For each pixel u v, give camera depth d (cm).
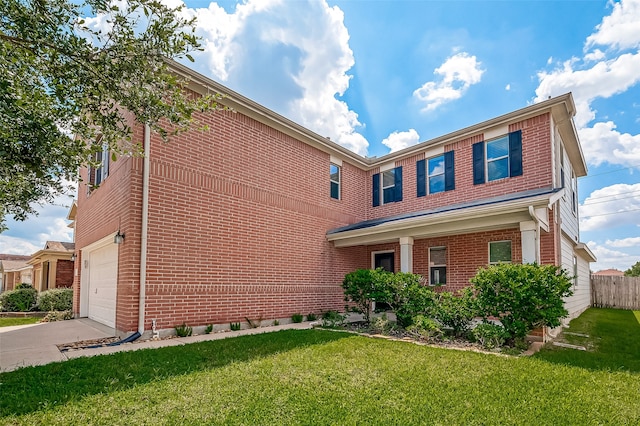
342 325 1019
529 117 1026
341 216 1340
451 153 1212
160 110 387
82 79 357
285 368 531
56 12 336
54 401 392
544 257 918
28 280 3005
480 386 461
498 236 1019
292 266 1118
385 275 967
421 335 798
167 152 841
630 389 462
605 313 1524
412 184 1323
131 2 359
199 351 635
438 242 1153
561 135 1126
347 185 1391
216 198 930
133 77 367
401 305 920
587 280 1855
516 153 1043
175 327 814
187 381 466
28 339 793
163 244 816
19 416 354
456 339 796
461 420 359
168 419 352
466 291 816
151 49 366
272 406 387
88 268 1252
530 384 472
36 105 332
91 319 1148
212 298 893
